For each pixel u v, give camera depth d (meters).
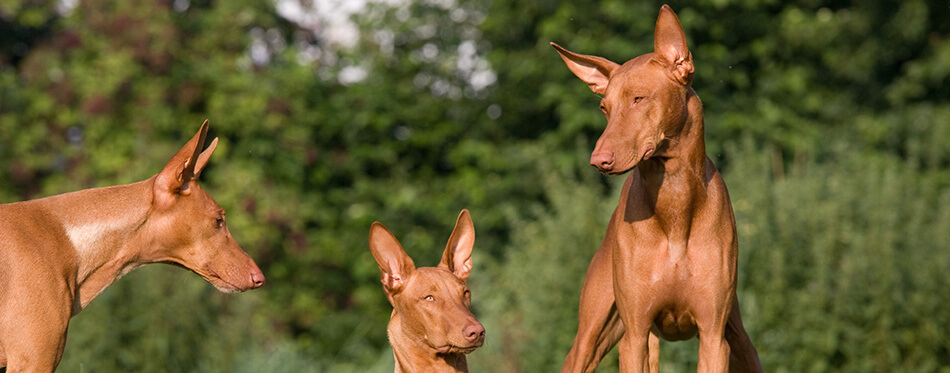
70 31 18.33
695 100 5.73
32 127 18.14
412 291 6.18
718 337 5.93
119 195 6.64
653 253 5.93
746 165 13.26
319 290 18.62
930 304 11.48
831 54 19.83
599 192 13.70
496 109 20.67
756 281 11.80
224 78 18.05
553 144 18.55
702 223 5.89
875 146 18.80
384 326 18.12
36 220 6.26
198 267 6.79
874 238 11.85
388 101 20.19
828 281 11.75
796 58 19.84
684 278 5.88
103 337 12.01
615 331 6.76
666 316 6.11
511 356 12.34
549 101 18.38
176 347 12.61
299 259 18.12
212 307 13.61
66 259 6.31
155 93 17.67
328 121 19.47
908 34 18.97
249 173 17.48
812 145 17.97
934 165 16.20
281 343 14.62
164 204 6.68
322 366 16.06
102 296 12.18
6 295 5.98
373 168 20.39
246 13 18.67
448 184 19.70
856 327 11.57
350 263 18.77
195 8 19.44
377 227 6.26
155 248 6.73
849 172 14.21
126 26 17.84
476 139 20.38
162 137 17.75
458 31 21.47
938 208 13.08
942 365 11.69
